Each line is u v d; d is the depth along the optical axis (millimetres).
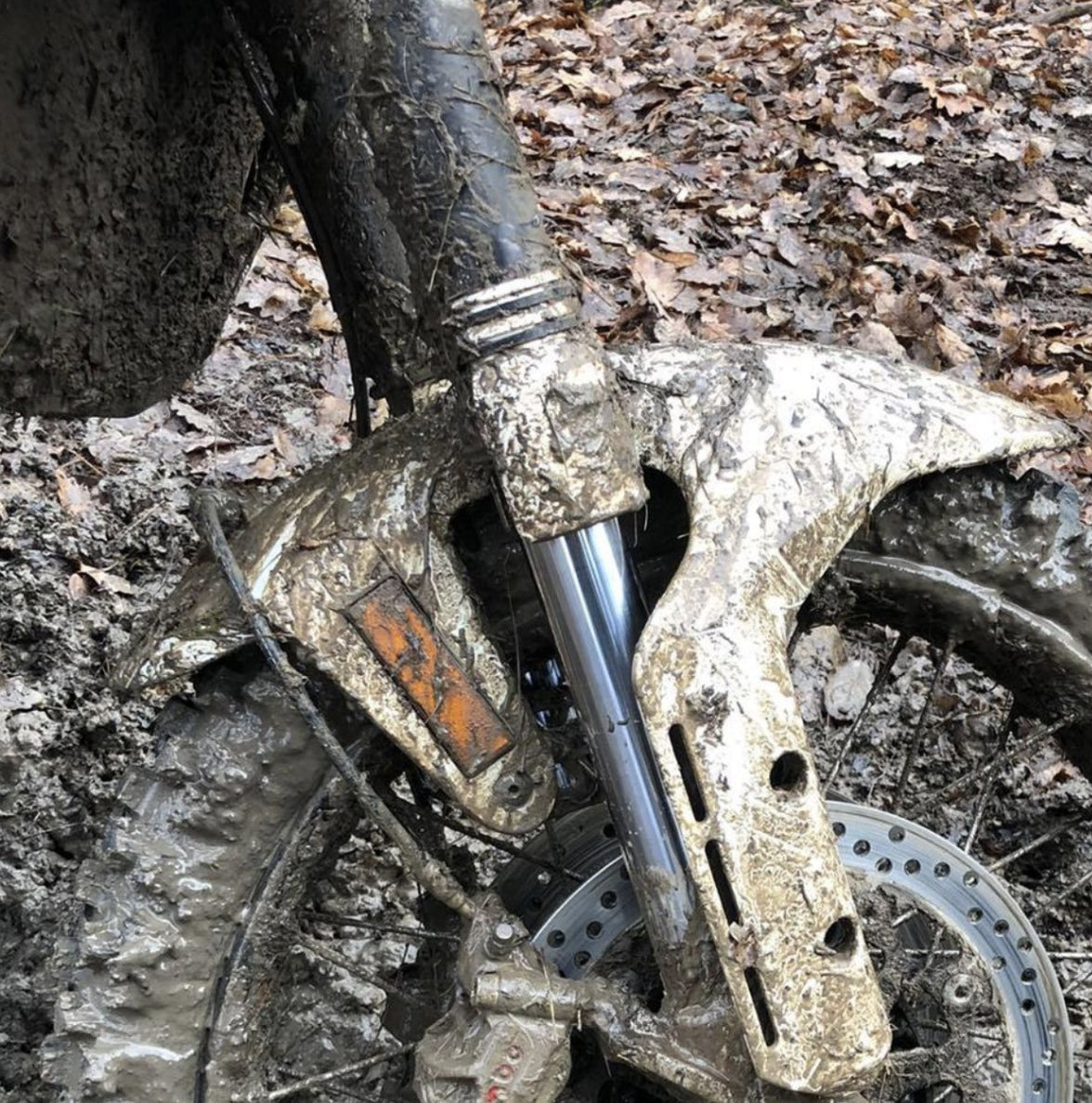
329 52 755
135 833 792
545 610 737
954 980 834
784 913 719
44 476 1540
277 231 1104
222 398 1713
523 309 708
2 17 815
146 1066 778
